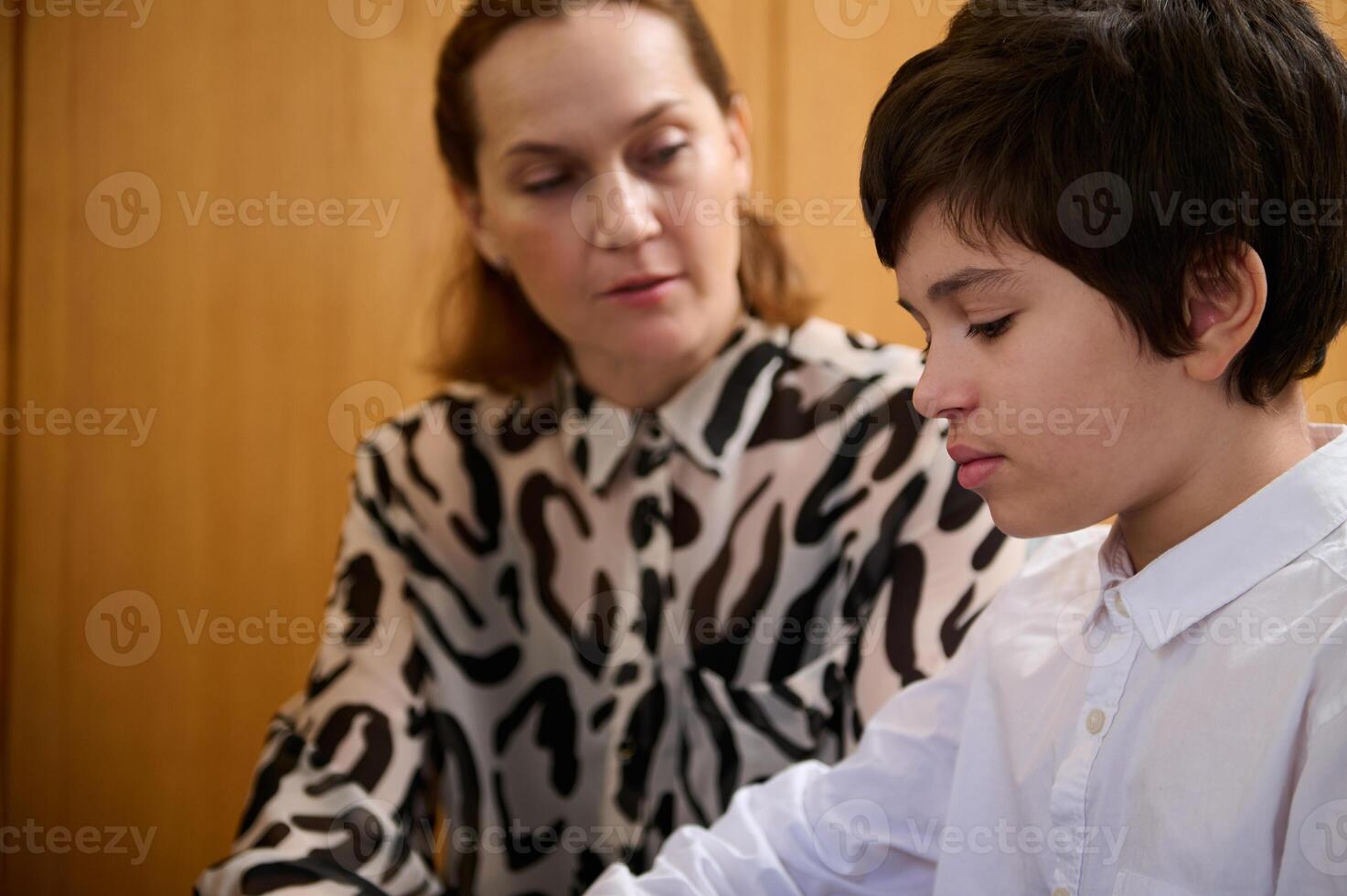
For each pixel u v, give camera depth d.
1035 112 0.51
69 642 1.52
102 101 1.48
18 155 1.49
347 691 0.99
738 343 1.00
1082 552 0.66
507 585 1.04
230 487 1.51
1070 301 0.51
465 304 1.10
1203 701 0.52
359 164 1.50
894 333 1.47
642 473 1.00
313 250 1.50
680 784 0.97
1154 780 0.53
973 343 0.54
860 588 0.94
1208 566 0.53
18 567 1.51
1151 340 0.50
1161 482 0.53
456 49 0.98
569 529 1.02
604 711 0.99
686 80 0.93
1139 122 0.50
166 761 1.52
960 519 0.91
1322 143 0.52
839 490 0.96
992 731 0.64
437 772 1.05
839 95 1.46
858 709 0.89
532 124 0.90
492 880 1.02
